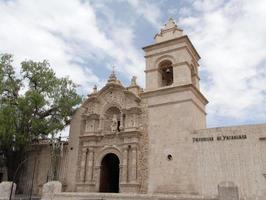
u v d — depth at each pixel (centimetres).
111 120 3178
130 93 3061
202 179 2322
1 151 3197
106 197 2147
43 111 3366
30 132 3167
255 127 2247
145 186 2612
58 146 3316
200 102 2962
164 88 2836
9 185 2406
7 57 3375
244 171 2177
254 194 2081
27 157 3478
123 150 2858
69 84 3516
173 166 2517
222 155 2308
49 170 3259
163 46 3073
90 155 3023
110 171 3178
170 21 3178
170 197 1941
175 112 2700
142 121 2892
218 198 1730
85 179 2964
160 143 2677
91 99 3309
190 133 2531
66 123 3425
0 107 3084
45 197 2388
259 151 2170
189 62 2983
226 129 2366
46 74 3441
